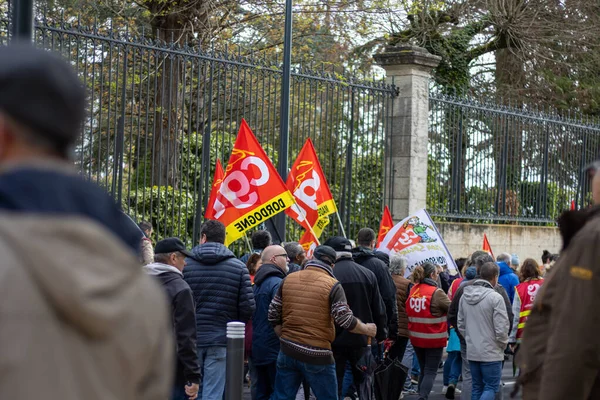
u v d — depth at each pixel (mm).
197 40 16531
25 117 1587
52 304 1501
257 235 9266
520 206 15562
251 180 9320
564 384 3289
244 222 9289
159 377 1695
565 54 24125
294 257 9039
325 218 10578
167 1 15961
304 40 19469
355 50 20719
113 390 1571
